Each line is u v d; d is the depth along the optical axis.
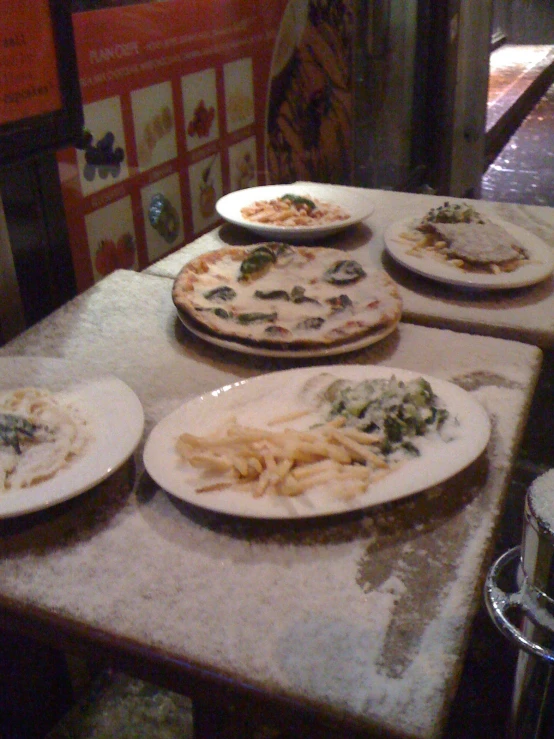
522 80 6.60
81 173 1.35
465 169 3.55
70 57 1.15
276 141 2.05
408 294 1.24
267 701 0.54
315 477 0.71
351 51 2.31
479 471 0.77
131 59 1.42
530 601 0.57
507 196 4.27
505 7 8.55
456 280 1.20
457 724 1.16
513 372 0.98
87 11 1.28
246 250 1.27
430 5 2.87
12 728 1.12
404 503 0.73
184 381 0.97
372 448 0.75
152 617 0.60
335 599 0.62
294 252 1.26
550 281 1.29
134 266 1.58
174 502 0.74
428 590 0.62
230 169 1.87
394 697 0.52
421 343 1.06
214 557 0.67
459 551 0.67
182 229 1.73
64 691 1.23
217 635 0.58
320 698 0.52
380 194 1.72
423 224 1.41
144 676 0.59
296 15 1.97
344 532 0.69
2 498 0.69
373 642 0.57
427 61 3.00
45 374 0.89
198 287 1.14
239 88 1.81
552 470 0.59
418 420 0.78
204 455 0.72
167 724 1.13
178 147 1.64
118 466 0.73
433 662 0.55
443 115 3.14
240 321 1.04
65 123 1.18
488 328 1.13
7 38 1.04
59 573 0.65
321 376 0.90
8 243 1.20
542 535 0.53
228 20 1.69
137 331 1.11
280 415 0.82
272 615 0.60
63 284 1.34
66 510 0.73
